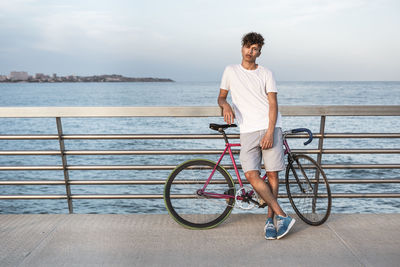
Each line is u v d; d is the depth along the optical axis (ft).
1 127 94.73
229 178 9.60
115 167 10.36
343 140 68.59
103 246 8.27
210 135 10.23
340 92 299.99
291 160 9.71
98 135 10.25
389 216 10.07
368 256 7.75
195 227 9.22
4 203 35.45
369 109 10.02
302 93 286.25
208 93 327.47
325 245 8.29
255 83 8.80
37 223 9.66
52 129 91.09
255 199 9.57
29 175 47.16
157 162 51.06
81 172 48.44
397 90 335.06
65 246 8.28
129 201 34.30
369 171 42.70
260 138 8.80
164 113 10.00
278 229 8.54
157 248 8.14
